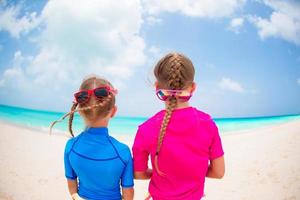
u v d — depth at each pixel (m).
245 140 5.89
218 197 3.77
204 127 1.84
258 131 6.46
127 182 1.94
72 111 1.89
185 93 1.80
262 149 5.20
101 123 1.88
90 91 1.82
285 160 4.59
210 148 1.91
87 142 1.87
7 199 3.70
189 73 1.80
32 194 3.88
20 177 4.33
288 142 5.29
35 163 4.85
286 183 3.95
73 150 1.90
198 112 1.89
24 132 6.53
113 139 1.92
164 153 1.81
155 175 1.93
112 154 1.86
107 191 1.90
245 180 4.17
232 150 5.36
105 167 1.85
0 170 4.52
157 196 1.93
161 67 1.82
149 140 1.84
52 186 4.11
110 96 1.86
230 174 4.38
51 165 4.80
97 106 1.81
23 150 5.42
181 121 1.79
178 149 1.80
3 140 5.92
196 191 1.88
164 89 1.80
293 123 6.67
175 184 1.86
